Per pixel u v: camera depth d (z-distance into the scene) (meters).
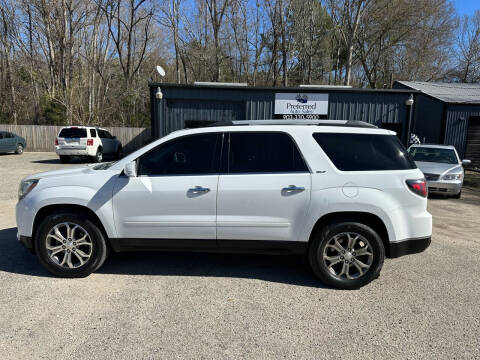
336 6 30.48
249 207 3.72
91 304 3.37
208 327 3.00
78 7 31.08
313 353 2.67
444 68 34.91
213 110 14.93
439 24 31.95
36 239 3.88
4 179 11.19
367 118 14.97
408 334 2.94
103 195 3.82
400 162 3.81
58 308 3.28
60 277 3.95
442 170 9.83
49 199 3.83
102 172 3.94
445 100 17.61
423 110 20.00
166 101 14.80
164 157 3.90
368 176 3.69
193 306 3.36
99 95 33.09
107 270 4.21
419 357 2.63
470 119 17.95
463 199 9.89
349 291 3.73
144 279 3.97
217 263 4.51
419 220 3.72
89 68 32.50
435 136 18.56
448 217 7.53
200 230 3.78
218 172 3.80
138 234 3.85
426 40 31.95
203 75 32.44
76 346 2.71
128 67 32.44
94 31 32.47
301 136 3.83
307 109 14.80
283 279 4.02
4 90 31.78
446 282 4.00
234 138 3.89
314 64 33.22
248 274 4.16
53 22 30.30
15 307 3.28
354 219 3.75
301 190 3.68
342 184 3.67
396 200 3.68
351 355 2.65
